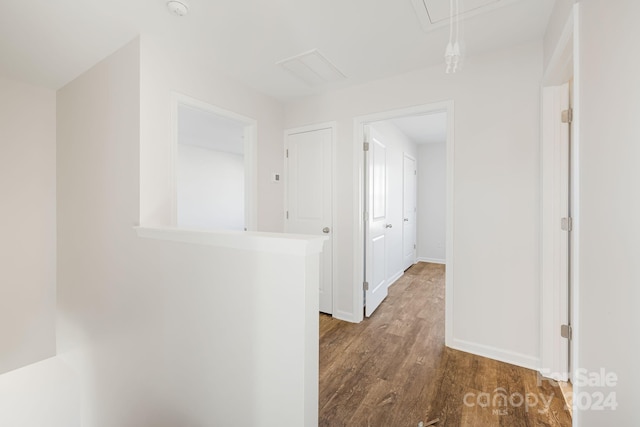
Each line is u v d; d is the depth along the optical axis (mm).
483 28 1794
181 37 1914
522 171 1943
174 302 1489
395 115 2477
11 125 2342
